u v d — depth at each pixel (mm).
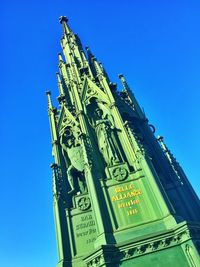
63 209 25078
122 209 22516
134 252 19641
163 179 26219
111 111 30266
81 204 25156
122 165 25594
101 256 19391
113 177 24672
